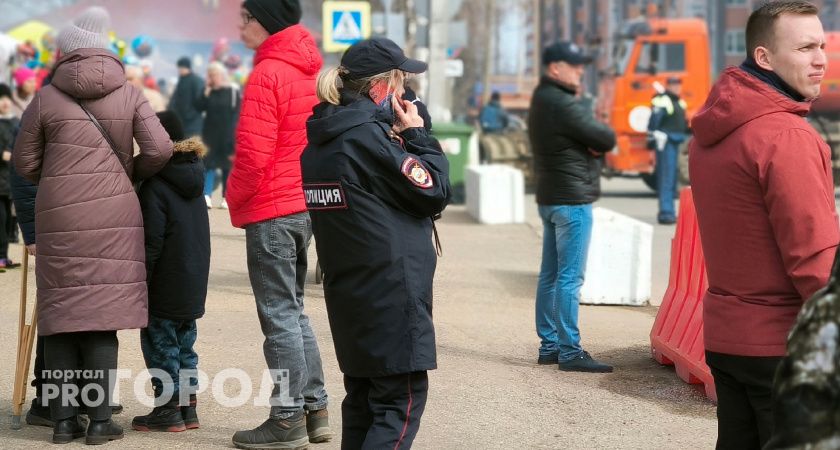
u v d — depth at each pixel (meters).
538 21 98.94
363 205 5.96
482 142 33.12
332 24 22.38
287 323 7.88
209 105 22.89
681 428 8.76
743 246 5.25
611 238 14.04
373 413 6.14
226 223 10.64
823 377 3.63
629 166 31.78
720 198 5.31
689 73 32.03
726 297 5.35
